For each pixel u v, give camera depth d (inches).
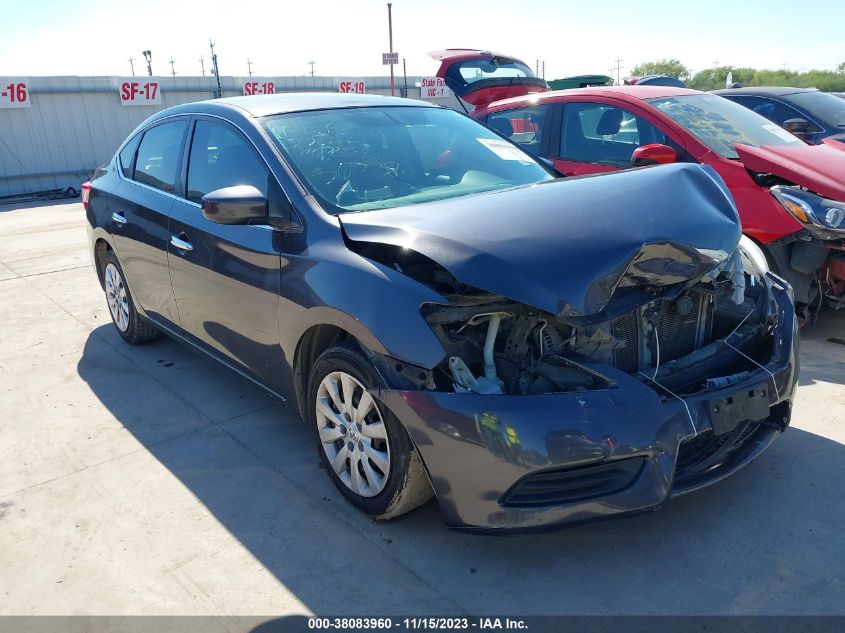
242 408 157.1
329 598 96.4
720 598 92.4
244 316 131.1
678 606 91.4
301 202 119.3
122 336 201.5
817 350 173.8
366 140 137.9
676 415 95.5
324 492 122.0
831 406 142.6
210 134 147.3
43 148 666.2
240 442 141.5
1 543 111.8
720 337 120.9
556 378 97.0
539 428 90.7
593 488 93.4
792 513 108.7
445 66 408.2
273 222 119.9
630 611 91.0
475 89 393.1
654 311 107.1
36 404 164.4
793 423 136.2
